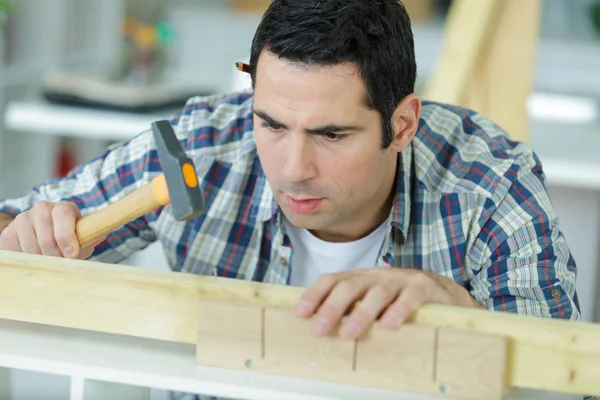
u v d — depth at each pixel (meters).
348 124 1.25
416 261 1.55
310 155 1.26
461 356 1.02
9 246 1.35
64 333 1.17
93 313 1.13
